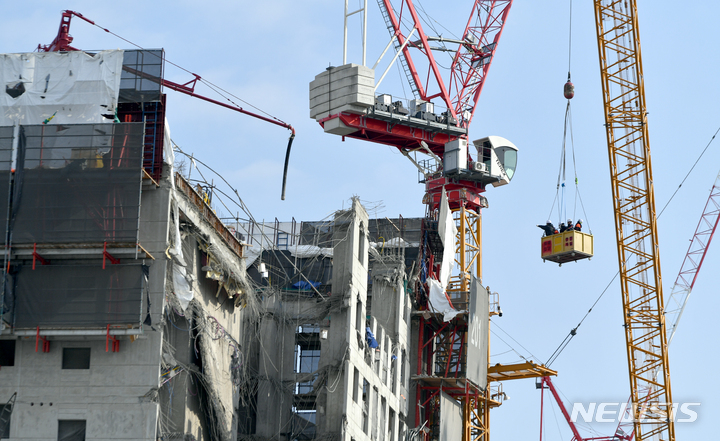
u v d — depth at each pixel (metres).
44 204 114.25
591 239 182.62
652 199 184.50
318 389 143.75
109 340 114.06
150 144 119.06
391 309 170.00
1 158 115.94
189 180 131.88
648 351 185.00
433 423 188.12
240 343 139.50
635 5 183.88
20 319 113.44
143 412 112.69
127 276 113.88
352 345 144.12
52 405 113.50
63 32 135.88
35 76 120.19
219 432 126.38
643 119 184.25
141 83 120.81
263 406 146.50
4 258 113.81
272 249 170.25
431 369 189.62
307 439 150.00
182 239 123.62
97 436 112.38
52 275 114.06
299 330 160.38
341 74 199.38
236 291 134.25
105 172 114.50
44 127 116.44
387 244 193.00
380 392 156.12
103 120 118.50
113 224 113.19
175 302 118.25
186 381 120.75
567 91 191.12
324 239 184.75
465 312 188.00
